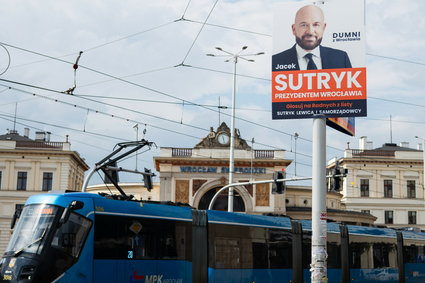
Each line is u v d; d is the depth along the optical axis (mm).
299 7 21719
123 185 76562
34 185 70688
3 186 70312
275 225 25016
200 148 61656
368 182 78500
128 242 19219
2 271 17188
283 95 21531
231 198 40188
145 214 19969
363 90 20938
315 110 21250
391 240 31297
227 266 22422
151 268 19781
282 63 21625
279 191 30672
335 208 74750
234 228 23094
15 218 18906
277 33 21766
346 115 20984
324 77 21266
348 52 21203
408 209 77875
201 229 21844
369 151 79375
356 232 29172
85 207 18312
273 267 24391
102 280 18281
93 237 18266
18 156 70938
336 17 21406
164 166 61156
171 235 20672
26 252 17266
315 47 21406
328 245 27500
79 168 79750
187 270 21031
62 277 17344
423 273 33031
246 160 61094
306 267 25953
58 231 17578
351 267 28344
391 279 30609
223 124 62406
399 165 78688
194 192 60875
